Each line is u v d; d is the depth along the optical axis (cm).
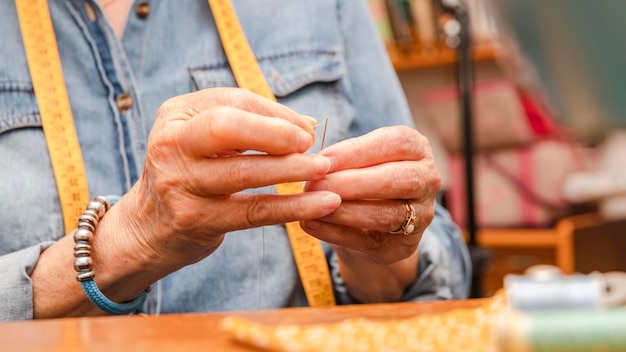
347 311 58
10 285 69
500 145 153
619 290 61
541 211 153
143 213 65
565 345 40
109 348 50
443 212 89
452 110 155
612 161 132
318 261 81
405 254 71
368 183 64
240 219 62
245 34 84
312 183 64
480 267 118
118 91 80
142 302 71
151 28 82
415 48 164
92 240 67
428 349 47
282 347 48
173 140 60
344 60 87
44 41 79
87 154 79
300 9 86
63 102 79
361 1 90
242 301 80
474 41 151
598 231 138
